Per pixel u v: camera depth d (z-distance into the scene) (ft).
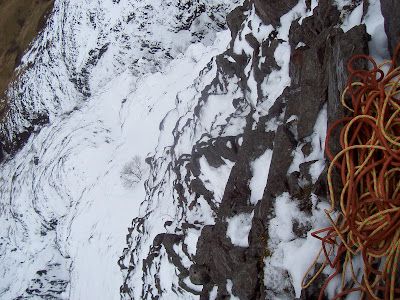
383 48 21.90
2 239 105.60
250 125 36.52
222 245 29.58
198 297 38.04
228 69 45.52
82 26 111.14
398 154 17.22
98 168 84.02
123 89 94.99
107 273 66.13
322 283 20.63
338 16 27.99
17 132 127.34
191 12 96.17
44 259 95.20
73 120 102.89
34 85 123.03
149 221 53.01
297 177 24.77
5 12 139.74
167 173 54.80
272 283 23.90
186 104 60.90
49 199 93.81
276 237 24.62
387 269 17.10
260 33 39.01
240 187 30.78
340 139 18.79
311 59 26.45
